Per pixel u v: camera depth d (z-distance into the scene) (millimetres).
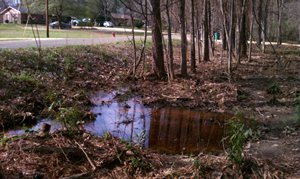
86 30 44094
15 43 17500
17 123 6375
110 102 8648
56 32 34906
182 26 11547
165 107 8266
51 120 6770
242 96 9172
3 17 54281
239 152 4031
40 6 46562
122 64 14664
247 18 23156
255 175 4008
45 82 9398
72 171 3895
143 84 11117
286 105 8133
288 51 25656
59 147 4309
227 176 4020
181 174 4074
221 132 6234
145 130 6309
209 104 8438
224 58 19750
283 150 5039
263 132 6012
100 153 4582
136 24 56312
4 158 3885
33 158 3984
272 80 12227
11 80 8469
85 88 9922
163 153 5027
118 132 6074
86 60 13102
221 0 15719
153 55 12234
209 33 19844
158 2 11391
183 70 11898
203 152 5129
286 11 41844
